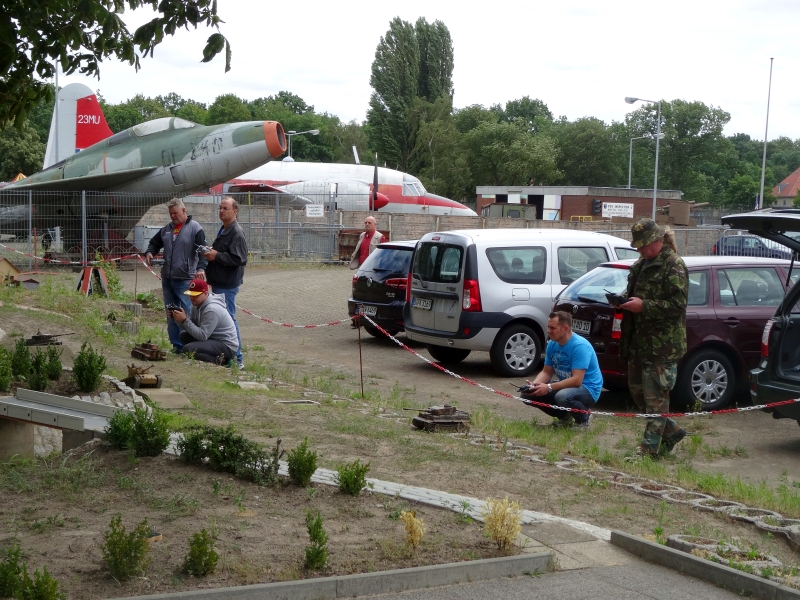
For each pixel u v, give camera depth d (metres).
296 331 17.84
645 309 7.91
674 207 60.94
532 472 6.93
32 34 6.46
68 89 39.59
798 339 9.04
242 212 33.88
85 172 30.03
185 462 5.85
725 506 6.28
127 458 5.90
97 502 5.11
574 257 13.41
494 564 4.45
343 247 32.28
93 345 11.88
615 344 10.62
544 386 9.09
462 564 4.36
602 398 11.48
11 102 7.30
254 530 4.73
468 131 110.44
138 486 5.37
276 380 11.41
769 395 8.91
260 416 8.34
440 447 7.55
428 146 93.94
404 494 5.66
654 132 109.88
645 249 7.90
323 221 36.88
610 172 111.44
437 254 13.28
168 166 29.53
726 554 4.88
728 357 10.88
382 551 4.52
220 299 11.79
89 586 3.90
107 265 20.09
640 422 10.09
